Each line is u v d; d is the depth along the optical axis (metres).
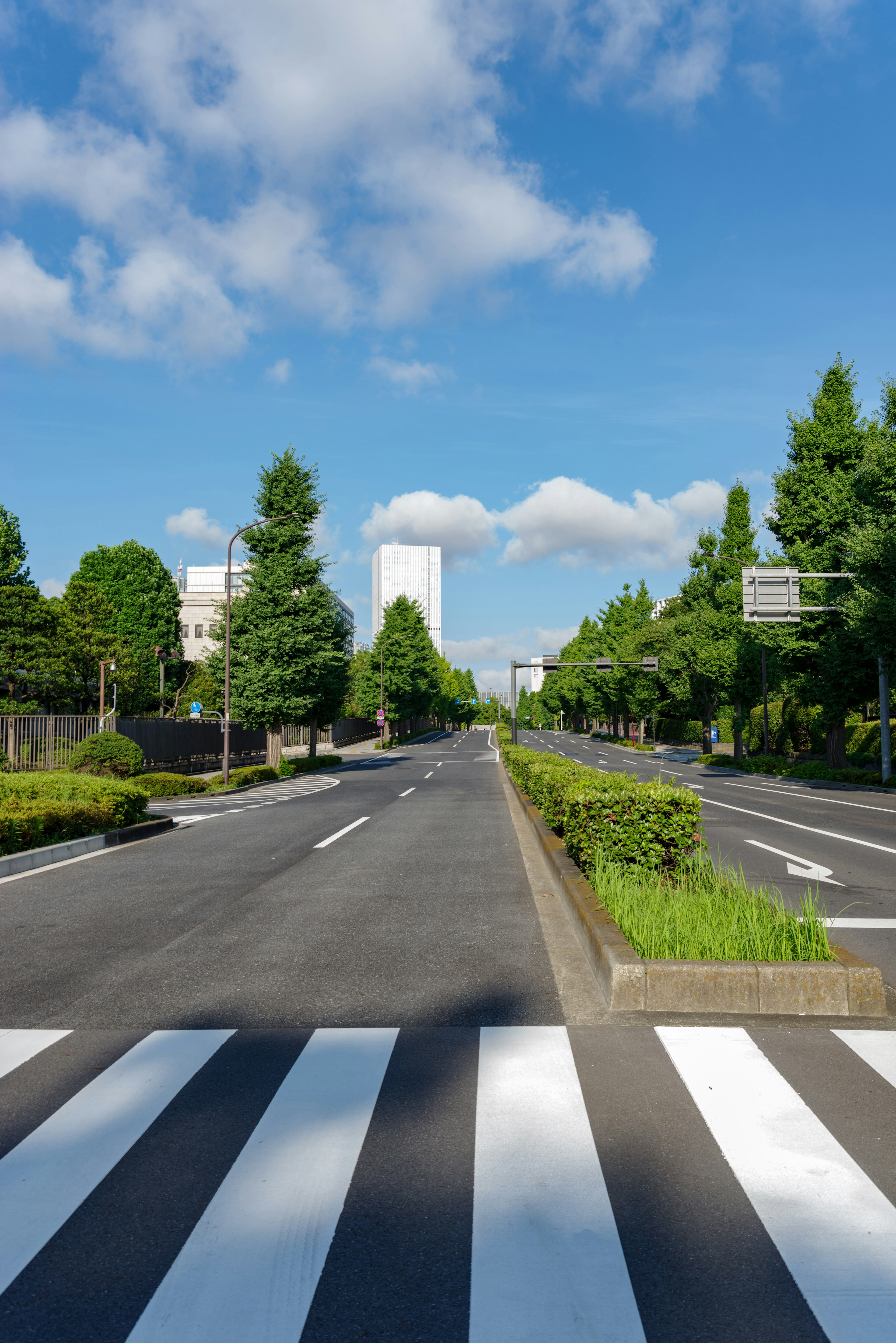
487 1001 5.00
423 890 8.66
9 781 13.23
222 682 31.16
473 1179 2.96
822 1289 2.37
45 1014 4.88
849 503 26.56
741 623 38.91
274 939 6.64
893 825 15.02
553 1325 2.24
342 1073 3.93
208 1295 2.38
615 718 75.94
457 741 82.00
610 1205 2.79
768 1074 3.85
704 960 4.83
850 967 4.68
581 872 7.77
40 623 33.53
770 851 11.53
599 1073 3.88
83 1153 3.19
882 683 24.44
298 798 21.81
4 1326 2.26
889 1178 2.96
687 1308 2.30
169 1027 4.62
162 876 9.67
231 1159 3.13
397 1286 2.40
